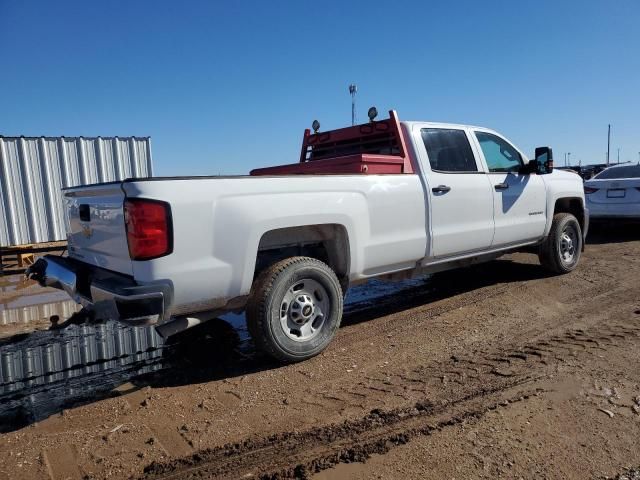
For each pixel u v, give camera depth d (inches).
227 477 105.1
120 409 137.9
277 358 164.2
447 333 194.5
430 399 137.6
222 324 217.9
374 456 110.7
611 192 419.2
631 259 324.5
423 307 232.7
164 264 140.6
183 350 185.6
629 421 123.6
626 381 144.9
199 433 123.2
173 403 140.7
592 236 450.6
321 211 171.3
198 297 148.3
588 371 152.5
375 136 224.8
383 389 145.7
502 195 242.2
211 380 156.6
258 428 125.0
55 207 476.7
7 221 454.0
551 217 272.5
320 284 171.6
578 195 295.9
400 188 197.5
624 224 426.3
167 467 109.0
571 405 132.0
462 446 113.9
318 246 190.5
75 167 485.7
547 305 227.5
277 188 162.2
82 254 177.8
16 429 128.0
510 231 247.4
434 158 216.8
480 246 233.8
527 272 293.0
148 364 172.2
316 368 163.8
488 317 212.4
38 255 458.9
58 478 106.1
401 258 200.1
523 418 125.8
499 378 150.0
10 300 293.7
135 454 114.7
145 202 138.2
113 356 180.5
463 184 222.5
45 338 203.8
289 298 166.1
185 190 144.3
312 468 106.7
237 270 153.3
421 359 168.9
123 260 148.6
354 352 177.5
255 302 159.0
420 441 116.2
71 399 145.3
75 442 120.6
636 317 204.8
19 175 458.3
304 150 274.1
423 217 206.2
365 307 238.8
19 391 151.7
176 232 142.0
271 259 177.6
